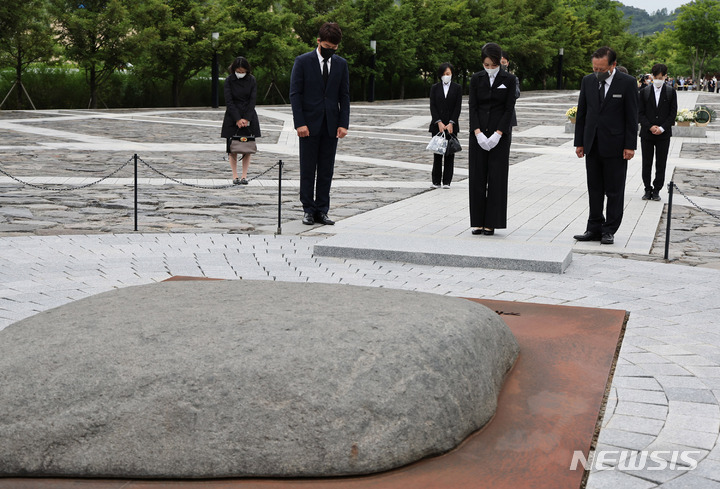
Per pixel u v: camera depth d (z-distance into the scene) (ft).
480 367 11.96
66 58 120.78
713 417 12.49
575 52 230.68
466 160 61.67
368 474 10.06
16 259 23.68
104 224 30.78
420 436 10.46
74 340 11.23
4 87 118.32
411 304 13.00
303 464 9.92
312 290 13.98
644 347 16.02
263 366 10.43
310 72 30.50
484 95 28.04
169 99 138.51
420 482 9.96
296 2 152.15
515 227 31.55
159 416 10.05
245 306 12.66
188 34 129.49
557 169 55.93
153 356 10.68
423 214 34.60
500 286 21.24
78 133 74.69
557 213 35.68
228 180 45.68
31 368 10.64
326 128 30.91
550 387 13.29
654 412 12.66
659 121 39.06
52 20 118.42
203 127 86.69
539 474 10.25
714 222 34.19
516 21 215.10
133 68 131.95
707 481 10.33
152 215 33.27
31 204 35.19
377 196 40.52
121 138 70.79
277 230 29.63
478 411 11.49
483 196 29.09
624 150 27.48
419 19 173.06
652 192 40.27
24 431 10.08
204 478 9.91
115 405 10.14
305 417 10.03
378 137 80.38
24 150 58.29
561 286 21.34
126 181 43.98
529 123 105.60
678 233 31.30
